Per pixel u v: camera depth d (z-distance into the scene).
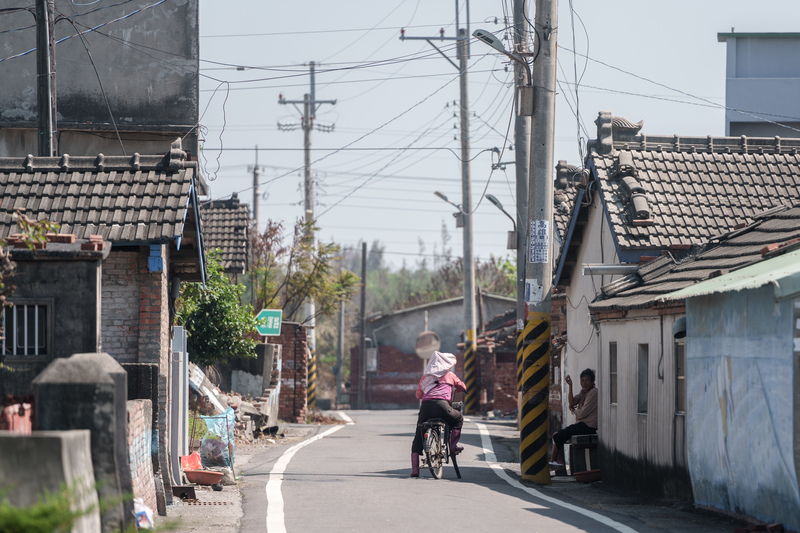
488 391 83.31
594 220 39.88
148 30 43.16
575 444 32.81
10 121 42.31
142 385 20.52
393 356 116.75
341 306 117.44
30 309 18.00
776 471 18.45
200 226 28.20
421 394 30.03
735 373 20.48
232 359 55.75
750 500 19.86
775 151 41.31
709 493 22.20
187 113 43.06
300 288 72.62
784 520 18.27
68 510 10.71
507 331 85.44
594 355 38.72
